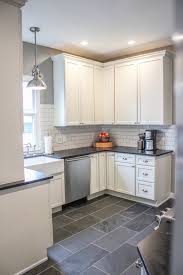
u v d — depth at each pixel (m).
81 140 4.54
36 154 3.72
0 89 2.04
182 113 0.42
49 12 2.66
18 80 2.17
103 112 4.56
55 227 3.04
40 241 2.28
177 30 0.42
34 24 3.00
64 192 3.56
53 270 2.18
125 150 4.07
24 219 2.14
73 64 3.94
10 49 2.10
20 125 2.20
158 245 1.19
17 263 2.10
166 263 1.02
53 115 4.04
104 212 3.52
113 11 2.65
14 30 2.12
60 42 3.72
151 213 3.46
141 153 3.71
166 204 3.81
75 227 3.04
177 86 0.43
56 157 3.49
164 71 3.70
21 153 2.21
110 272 2.14
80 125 4.32
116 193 4.27
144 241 1.24
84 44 3.84
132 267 2.21
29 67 3.69
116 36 3.47
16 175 2.17
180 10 0.41
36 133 3.84
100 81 4.47
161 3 2.48
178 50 0.42
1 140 2.07
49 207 2.36
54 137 4.07
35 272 2.16
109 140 4.80
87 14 2.73
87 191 3.93
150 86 3.84
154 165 3.58
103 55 4.52
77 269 2.19
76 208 3.68
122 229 2.96
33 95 3.80
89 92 4.25
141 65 3.94
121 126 4.65
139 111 4.00
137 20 2.91
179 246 0.44
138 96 4.00
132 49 4.15
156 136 4.11
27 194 2.16
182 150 0.42
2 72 2.05
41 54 3.85
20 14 2.16
